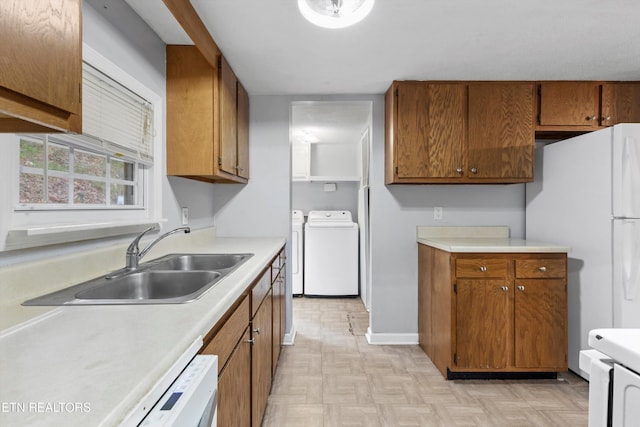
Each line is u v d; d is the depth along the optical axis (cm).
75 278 122
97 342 70
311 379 221
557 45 200
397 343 283
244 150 265
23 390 51
